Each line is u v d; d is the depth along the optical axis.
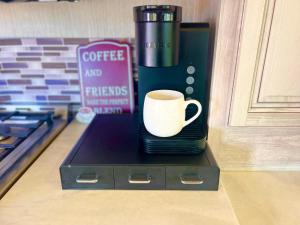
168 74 0.66
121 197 0.53
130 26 0.83
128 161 0.56
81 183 0.55
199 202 0.51
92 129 0.73
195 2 0.78
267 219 0.57
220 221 0.47
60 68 0.89
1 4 0.80
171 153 0.59
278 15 0.52
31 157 0.66
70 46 0.85
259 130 0.65
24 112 0.91
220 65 0.60
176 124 0.58
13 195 0.53
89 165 0.54
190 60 0.64
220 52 0.59
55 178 0.58
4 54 0.87
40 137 0.76
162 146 0.58
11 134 0.75
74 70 0.89
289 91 0.59
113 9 0.81
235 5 0.54
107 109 0.90
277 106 0.60
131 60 0.85
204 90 0.67
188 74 0.65
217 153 0.68
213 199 0.52
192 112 0.68
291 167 0.70
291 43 0.55
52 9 0.81
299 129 0.65
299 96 0.59
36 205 0.50
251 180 0.68
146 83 0.67
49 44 0.85
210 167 0.54
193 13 0.80
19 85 0.92
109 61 0.85
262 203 0.61
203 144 0.59
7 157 0.65
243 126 0.64
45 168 0.62
